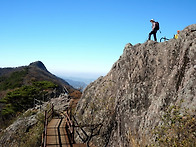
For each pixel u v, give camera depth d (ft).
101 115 45.47
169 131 25.50
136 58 41.29
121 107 38.96
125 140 34.50
